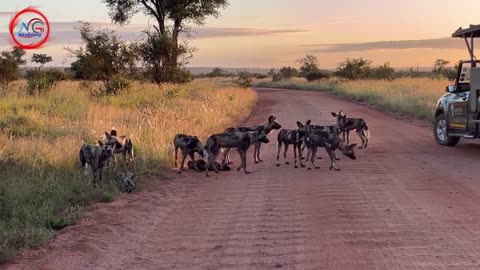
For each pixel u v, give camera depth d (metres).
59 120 15.54
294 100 36.84
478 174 10.36
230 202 8.48
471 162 11.84
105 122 15.46
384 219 7.27
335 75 74.50
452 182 9.63
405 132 17.75
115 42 30.78
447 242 6.25
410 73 67.75
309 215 7.57
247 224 7.21
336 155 13.12
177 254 6.08
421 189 9.10
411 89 34.25
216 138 10.92
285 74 97.19
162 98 25.19
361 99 35.56
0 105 18.05
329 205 8.10
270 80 91.12
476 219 7.20
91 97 24.53
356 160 12.30
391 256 5.82
